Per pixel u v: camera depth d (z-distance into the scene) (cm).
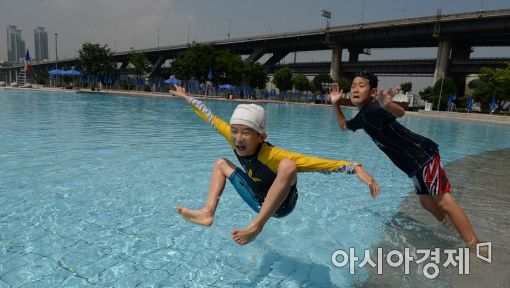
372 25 5675
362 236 337
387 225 365
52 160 566
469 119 2773
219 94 4834
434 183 321
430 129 1709
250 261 279
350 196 459
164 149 712
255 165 252
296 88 6097
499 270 277
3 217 336
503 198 474
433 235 342
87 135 859
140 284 239
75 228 320
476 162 760
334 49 6588
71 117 1270
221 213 374
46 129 929
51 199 388
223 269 265
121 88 5500
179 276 252
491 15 4416
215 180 276
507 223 381
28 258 265
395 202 442
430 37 5325
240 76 5006
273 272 265
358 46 6794
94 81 4841
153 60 9494
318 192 471
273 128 1316
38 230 312
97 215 351
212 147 755
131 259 272
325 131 1262
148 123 1209
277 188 234
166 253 284
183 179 488
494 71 4138
